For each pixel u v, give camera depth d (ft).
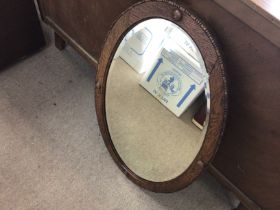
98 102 3.72
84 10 3.98
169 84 3.24
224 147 3.39
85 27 4.20
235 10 2.41
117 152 3.87
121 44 3.30
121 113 3.72
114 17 3.63
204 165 3.05
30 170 4.01
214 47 2.60
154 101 3.44
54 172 4.02
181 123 3.28
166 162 3.48
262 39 2.42
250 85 2.72
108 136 3.83
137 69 3.38
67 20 4.45
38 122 4.38
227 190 4.05
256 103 2.77
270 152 2.95
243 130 3.05
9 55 4.69
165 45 3.06
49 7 4.62
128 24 3.13
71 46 4.77
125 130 3.76
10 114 4.42
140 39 3.18
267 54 2.46
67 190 3.92
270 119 2.75
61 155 4.15
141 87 3.46
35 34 4.80
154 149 3.59
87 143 4.27
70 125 4.40
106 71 3.51
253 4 2.29
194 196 4.01
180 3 2.72
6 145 4.17
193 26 2.68
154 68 3.28
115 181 4.03
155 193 3.99
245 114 2.92
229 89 2.74
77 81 4.79
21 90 4.64
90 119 4.47
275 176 3.06
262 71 2.57
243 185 3.51
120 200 3.91
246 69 2.67
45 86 4.71
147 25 3.04
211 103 2.79
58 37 4.92
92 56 4.50
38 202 3.82
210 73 2.70
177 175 3.36
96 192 3.93
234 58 2.69
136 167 3.76
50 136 4.29
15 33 4.52
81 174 4.04
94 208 3.83
